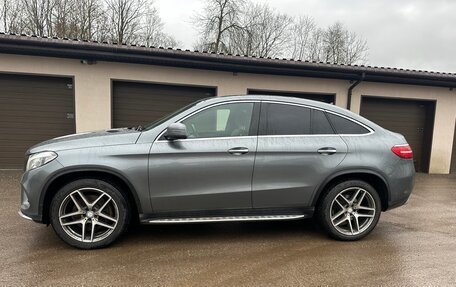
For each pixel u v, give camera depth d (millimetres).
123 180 3447
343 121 3979
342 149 3818
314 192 3795
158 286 2824
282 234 4148
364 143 3896
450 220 4926
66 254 3387
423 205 5871
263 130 3766
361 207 3963
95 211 3500
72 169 3354
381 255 3570
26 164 3482
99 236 3516
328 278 3039
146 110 9000
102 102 8562
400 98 10219
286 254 3545
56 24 20953
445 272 3201
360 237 3947
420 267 3301
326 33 29156
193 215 3662
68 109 8508
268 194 3717
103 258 3324
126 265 3188
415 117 10594
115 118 8836
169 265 3219
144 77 8734
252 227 4395
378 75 9555
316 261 3387
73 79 8336
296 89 9664
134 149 3467
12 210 4820
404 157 3990
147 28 25234
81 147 3432
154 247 3648
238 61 8617
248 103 3844
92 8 21859
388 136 4055
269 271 3148
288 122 3844
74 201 3430
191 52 8297
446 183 8500
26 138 8414
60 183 3486
